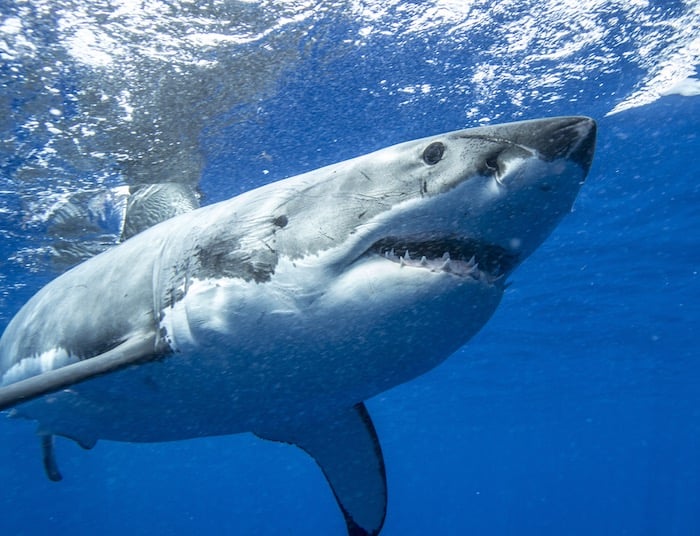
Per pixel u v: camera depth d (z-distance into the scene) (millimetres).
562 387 33250
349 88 7781
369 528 5516
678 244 14914
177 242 3887
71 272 5074
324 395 3953
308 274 3279
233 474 78688
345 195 3273
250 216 3551
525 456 83000
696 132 10047
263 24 6570
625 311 20047
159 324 3738
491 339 22094
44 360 4617
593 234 13984
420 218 3061
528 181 2842
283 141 8742
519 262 3227
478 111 8695
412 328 3297
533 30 7152
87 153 8281
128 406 4254
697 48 7695
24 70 6770
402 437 54125
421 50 7277
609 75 8219
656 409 42906
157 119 7793
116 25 6336
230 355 3600
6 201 9367
